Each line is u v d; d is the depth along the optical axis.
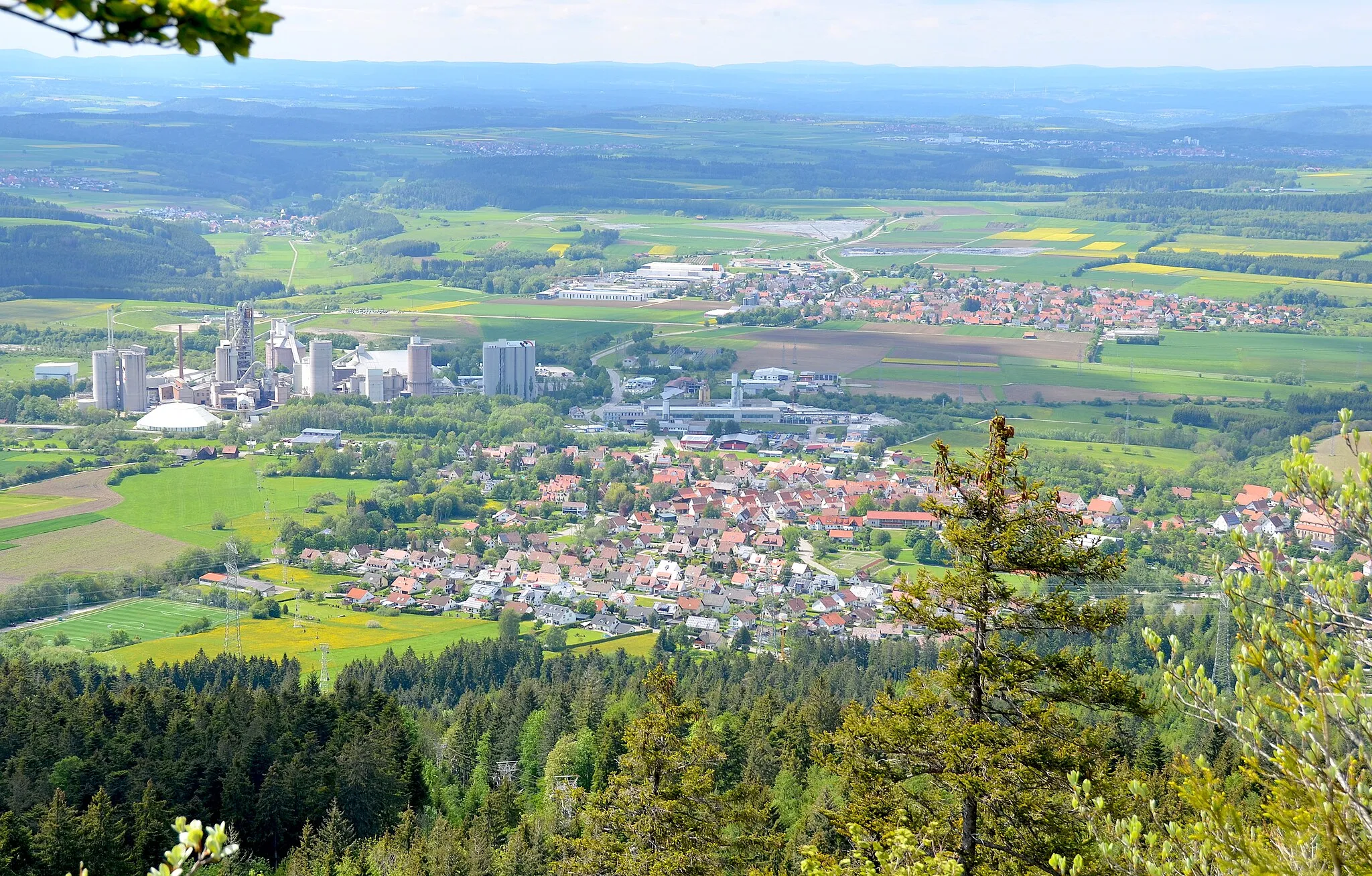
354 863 114.44
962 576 67.88
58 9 19.75
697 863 80.06
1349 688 35.38
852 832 63.62
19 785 125.56
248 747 136.25
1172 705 43.25
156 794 126.06
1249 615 38.25
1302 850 36.81
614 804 83.69
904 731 66.94
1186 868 40.00
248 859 124.88
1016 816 62.47
